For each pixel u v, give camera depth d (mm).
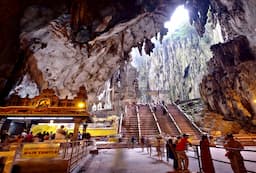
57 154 4820
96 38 14453
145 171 7008
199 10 21766
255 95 19953
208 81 27469
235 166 4984
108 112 39062
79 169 7297
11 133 12305
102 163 9281
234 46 23000
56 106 10617
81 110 10531
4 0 8320
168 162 9375
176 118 26000
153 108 30688
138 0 14094
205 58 46031
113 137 23297
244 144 17688
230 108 23531
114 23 14266
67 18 11664
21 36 10617
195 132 21688
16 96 10859
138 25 17344
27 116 10227
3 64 10133
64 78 17141
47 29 11688
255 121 20266
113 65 21328
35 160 5008
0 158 3938
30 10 9930
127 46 20109
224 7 21031
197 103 35000
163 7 16234
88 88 21359
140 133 21953
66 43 13453
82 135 14414
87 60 17094
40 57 13391
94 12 12492
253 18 17344
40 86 14891
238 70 22078
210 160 5684
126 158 11453
